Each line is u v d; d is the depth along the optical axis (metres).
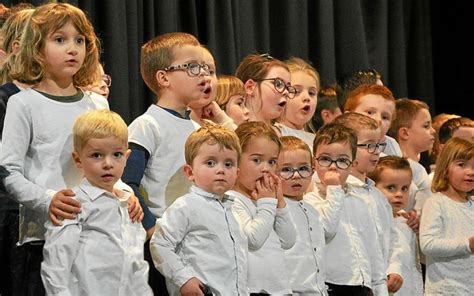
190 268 6.05
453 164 8.09
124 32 8.57
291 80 8.01
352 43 10.63
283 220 6.54
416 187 8.66
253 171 6.50
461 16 12.07
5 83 6.38
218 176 6.18
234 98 7.79
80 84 6.43
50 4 6.25
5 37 6.64
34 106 6.07
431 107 11.65
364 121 7.63
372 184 7.64
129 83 8.66
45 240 5.88
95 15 8.52
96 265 5.81
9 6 8.02
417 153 9.33
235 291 6.11
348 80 9.95
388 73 11.10
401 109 9.33
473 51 12.02
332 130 7.15
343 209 7.31
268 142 6.53
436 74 12.23
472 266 7.93
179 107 6.82
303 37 10.32
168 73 6.79
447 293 7.91
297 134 7.98
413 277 8.05
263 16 10.02
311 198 7.18
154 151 6.62
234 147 6.24
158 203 6.56
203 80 6.80
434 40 12.20
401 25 11.18
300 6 10.31
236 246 6.19
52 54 6.08
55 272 5.69
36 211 5.94
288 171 6.84
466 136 9.53
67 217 5.76
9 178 5.88
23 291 6.10
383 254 7.53
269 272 6.42
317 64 10.44
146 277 6.04
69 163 6.11
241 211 6.46
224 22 9.45
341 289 7.11
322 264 6.85
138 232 6.06
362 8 10.94
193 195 6.20
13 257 6.18
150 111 6.73
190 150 6.26
